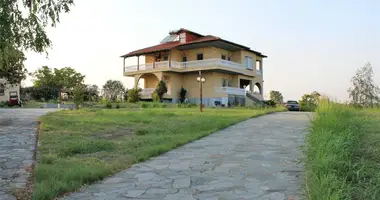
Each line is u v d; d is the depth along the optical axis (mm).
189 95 37438
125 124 12875
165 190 4898
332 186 3660
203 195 4594
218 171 5859
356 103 18938
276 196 4375
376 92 22828
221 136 10047
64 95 43812
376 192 4000
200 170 5992
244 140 9141
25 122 13062
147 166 6453
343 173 4684
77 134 10148
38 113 17984
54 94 43906
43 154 7184
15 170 5918
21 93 41688
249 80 41500
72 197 4699
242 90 38125
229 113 18828
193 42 35062
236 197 4426
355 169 4898
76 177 5434
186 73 37781
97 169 5914
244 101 38406
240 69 38000
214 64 34312
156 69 36125
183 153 7582
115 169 6195
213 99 35875
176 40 39438
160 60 38781
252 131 11008
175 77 37219
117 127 12031
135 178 5617
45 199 4551
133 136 10195
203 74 36812
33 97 42625
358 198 3941
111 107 27469
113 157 7320
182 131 11180
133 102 34188
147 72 36969
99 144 8273
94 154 7605
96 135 10266
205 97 36531
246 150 7676
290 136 9641
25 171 5859
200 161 6719
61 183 5062
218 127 11883
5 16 9664
